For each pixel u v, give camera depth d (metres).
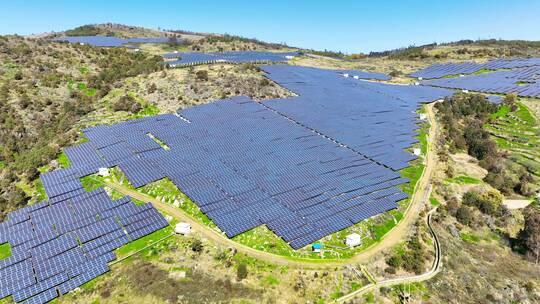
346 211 79.88
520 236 82.12
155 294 59.16
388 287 64.44
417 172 100.31
